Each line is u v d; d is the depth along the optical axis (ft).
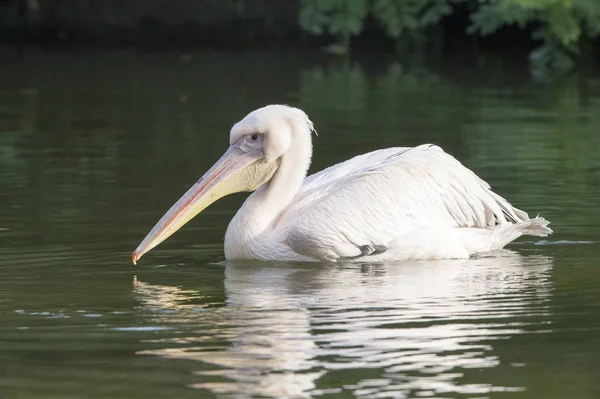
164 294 35.45
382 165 42.09
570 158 62.13
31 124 79.25
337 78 103.96
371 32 131.54
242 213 41.98
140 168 61.46
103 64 115.34
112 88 97.76
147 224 46.93
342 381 26.48
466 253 41.39
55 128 77.41
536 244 43.11
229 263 40.81
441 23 131.03
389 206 41.01
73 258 41.09
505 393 25.75
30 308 33.71
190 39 132.87
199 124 77.87
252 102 88.02
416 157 42.45
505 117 79.41
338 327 30.94
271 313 32.63
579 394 25.59
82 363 28.14
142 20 132.26
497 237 42.37
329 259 40.60
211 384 26.40
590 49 115.14
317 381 26.50
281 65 114.42
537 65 110.63
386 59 120.47
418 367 27.45
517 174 57.52
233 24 131.85
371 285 36.50
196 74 107.04
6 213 49.39
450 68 111.96
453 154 64.13
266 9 131.85
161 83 100.58
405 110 83.71
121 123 79.05
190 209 41.98
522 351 28.73
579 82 99.86
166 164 62.69
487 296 34.60
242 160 42.83
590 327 30.86
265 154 42.68
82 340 30.14
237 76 105.19
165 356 28.55
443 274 38.22
